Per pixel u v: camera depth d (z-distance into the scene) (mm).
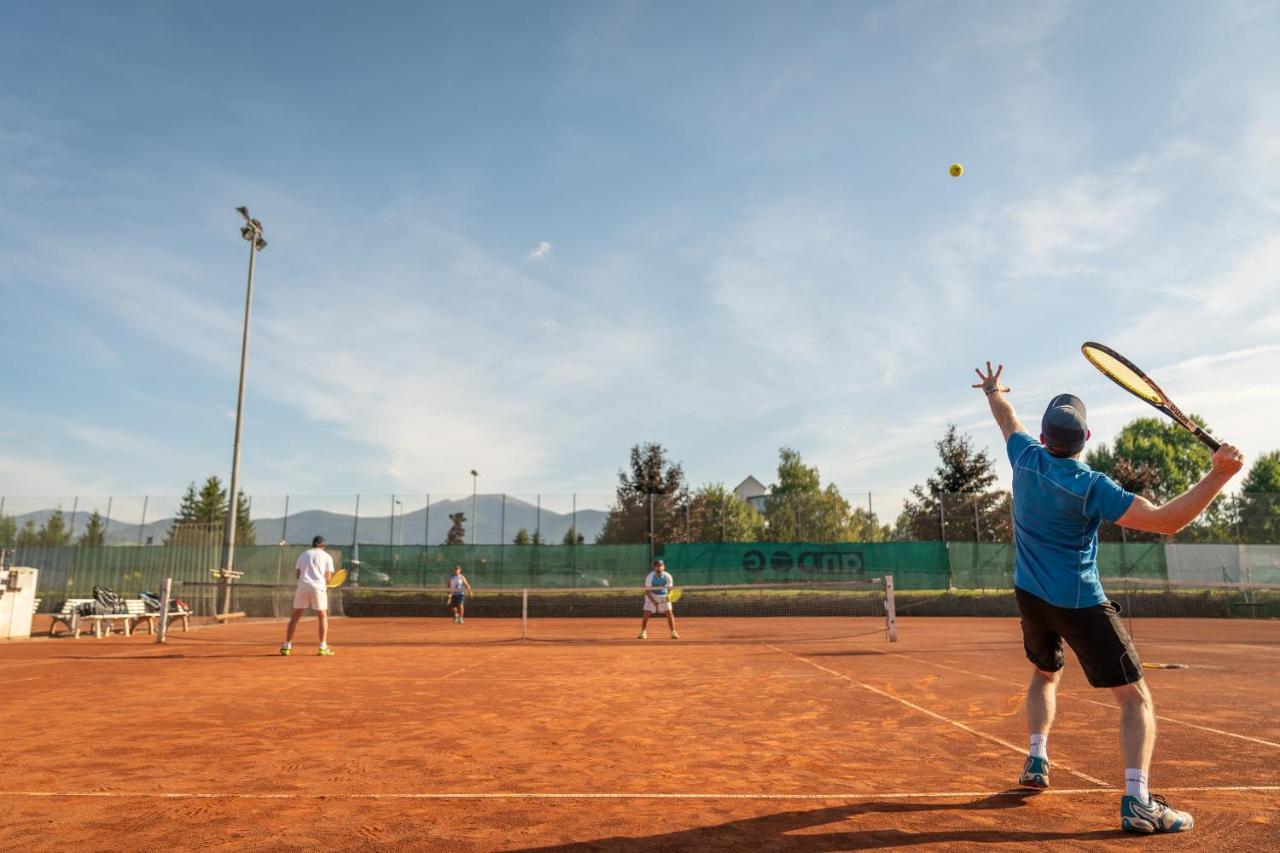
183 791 3467
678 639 14109
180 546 22234
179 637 14531
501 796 3381
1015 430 3615
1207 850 2660
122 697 6559
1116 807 3211
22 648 11961
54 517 24750
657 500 25344
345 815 3084
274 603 21875
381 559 24203
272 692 6902
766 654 10875
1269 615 23453
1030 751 3500
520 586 24172
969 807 3207
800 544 24328
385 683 7570
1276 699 6441
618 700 6441
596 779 3705
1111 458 56781
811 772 3857
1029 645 3502
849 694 6770
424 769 3916
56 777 3736
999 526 25016
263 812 3129
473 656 10609
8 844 2723
